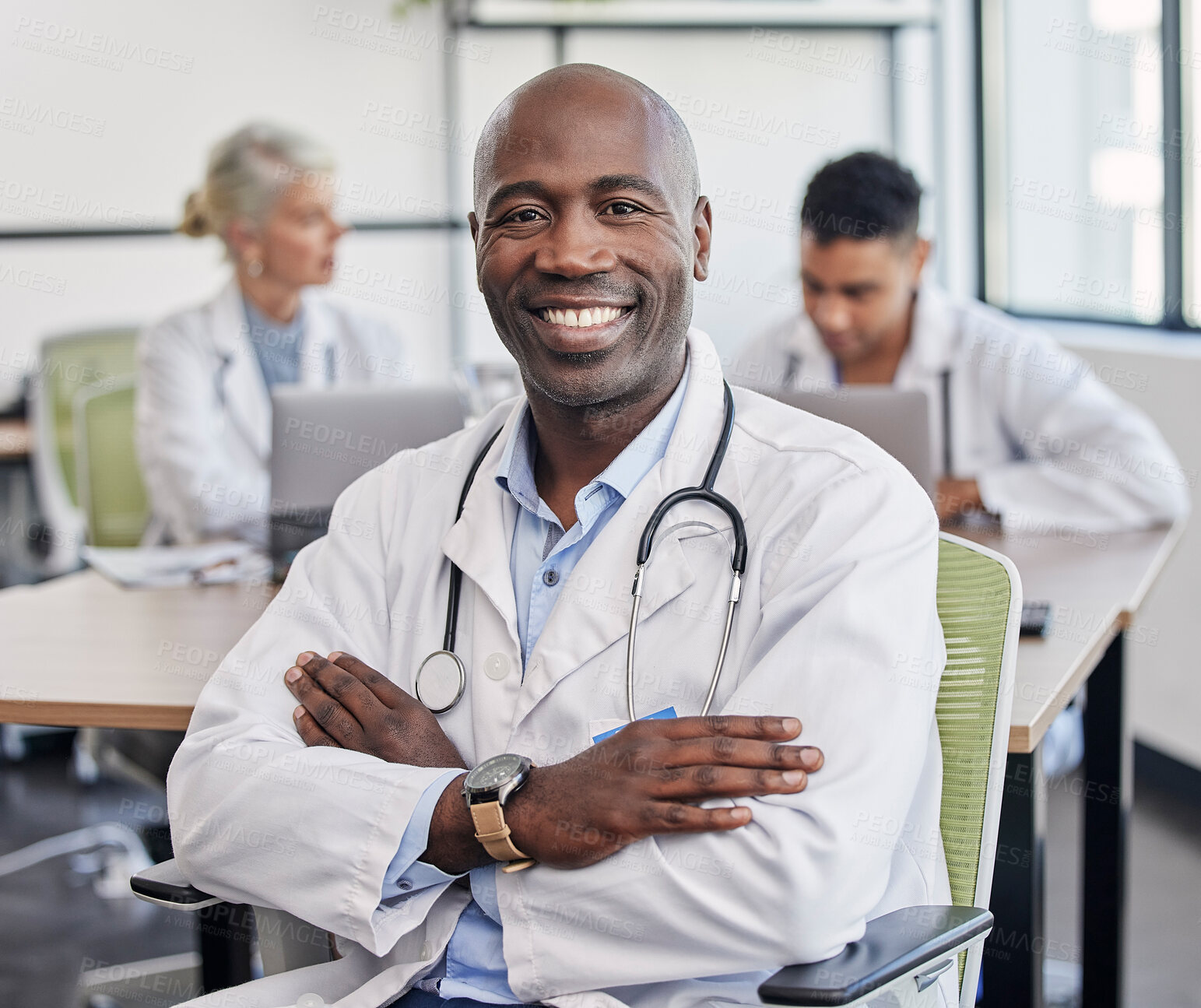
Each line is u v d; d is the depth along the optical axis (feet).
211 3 11.80
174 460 8.55
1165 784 9.67
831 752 3.32
